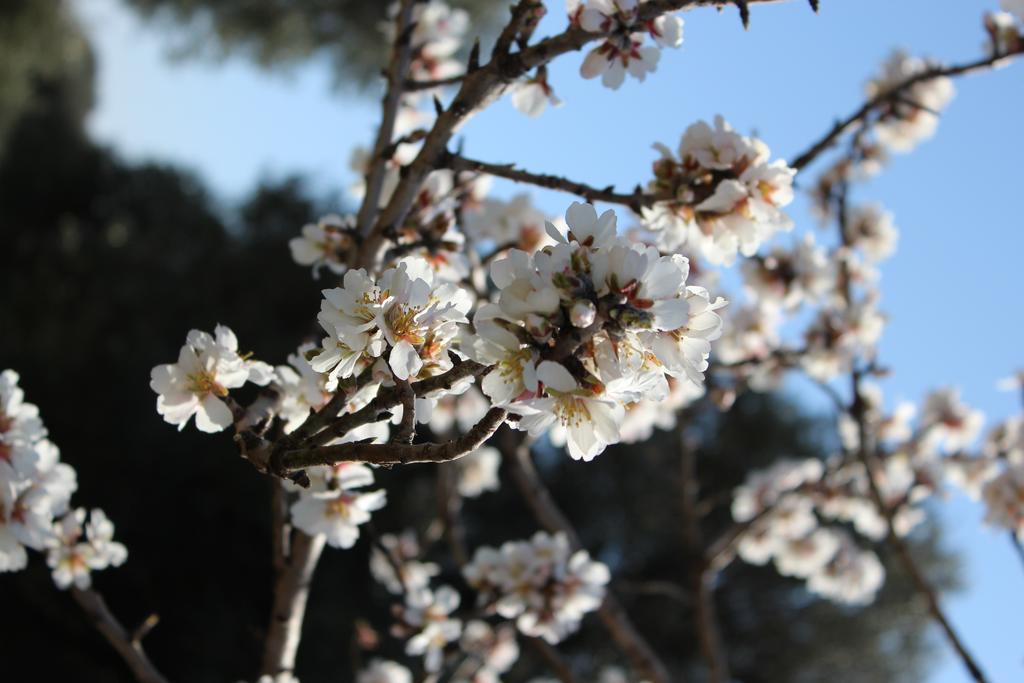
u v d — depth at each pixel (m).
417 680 3.92
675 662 14.05
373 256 2.77
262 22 12.79
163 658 11.80
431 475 13.18
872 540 14.50
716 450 15.09
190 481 12.60
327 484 2.44
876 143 4.80
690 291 1.74
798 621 14.94
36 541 2.47
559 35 2.45
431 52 3.75
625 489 14.35
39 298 14.38
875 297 4.79
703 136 2.62
